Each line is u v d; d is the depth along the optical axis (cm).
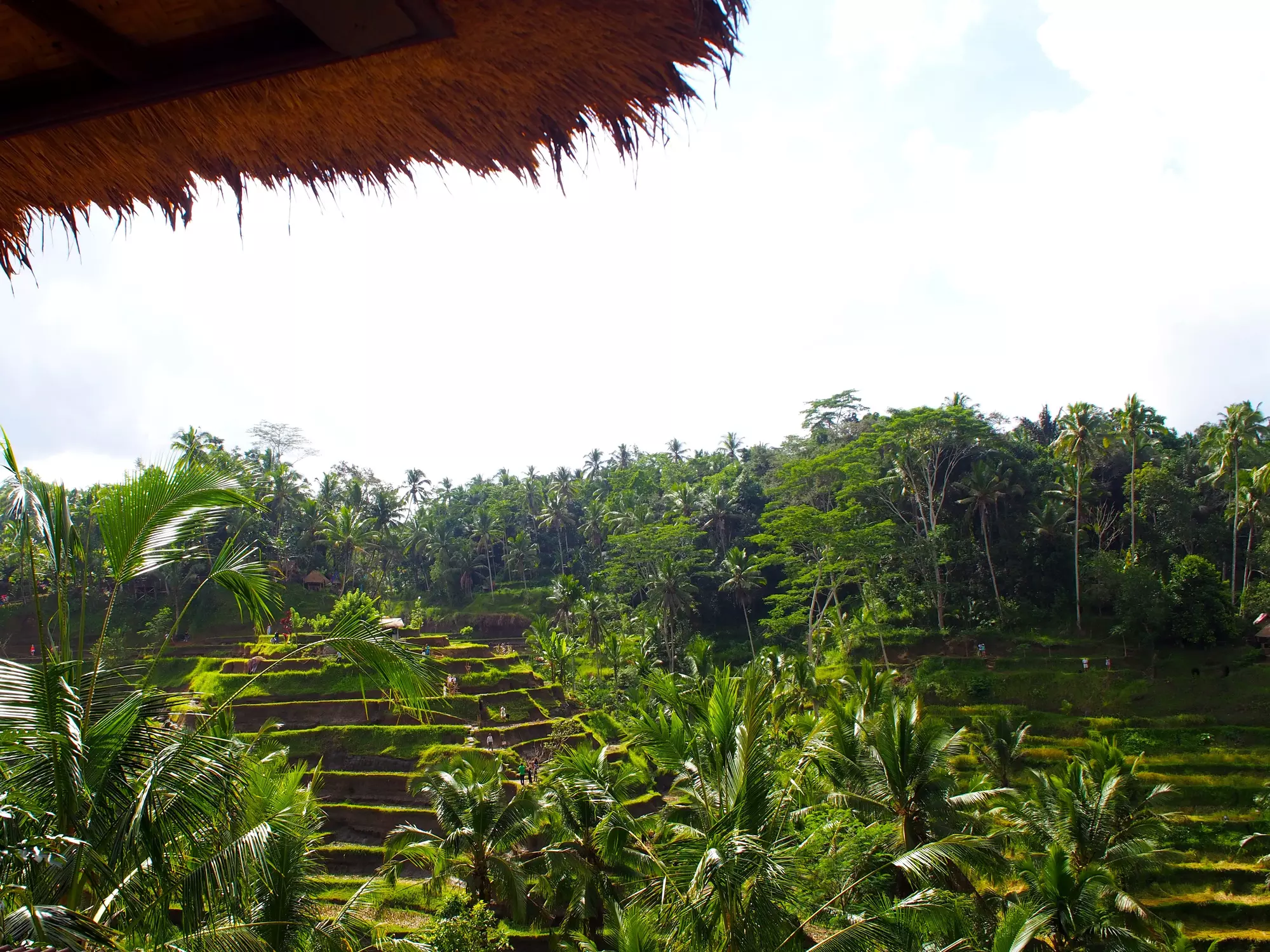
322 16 219
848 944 962
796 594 5084
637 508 6788
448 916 1845
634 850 1727
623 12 251
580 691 4525
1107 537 5628
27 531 606
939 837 1692
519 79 277
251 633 5175
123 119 301
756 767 1079
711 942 987
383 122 300
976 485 5269
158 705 670
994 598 5188
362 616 744
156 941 661
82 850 584
